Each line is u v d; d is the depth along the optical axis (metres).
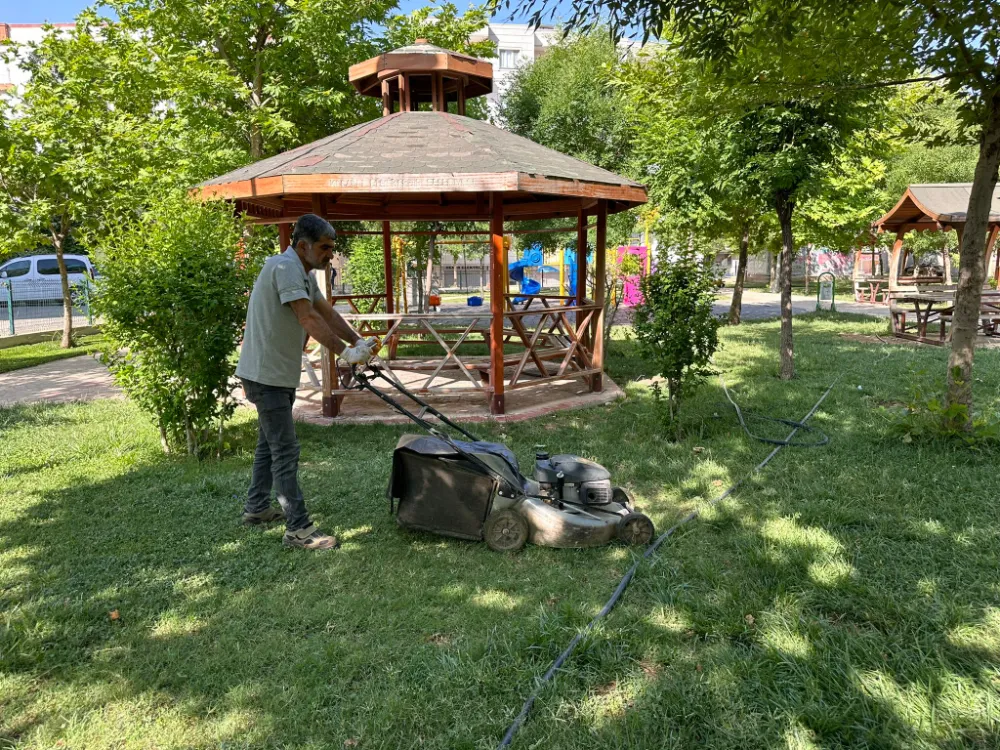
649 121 12.38
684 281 6.17
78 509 4.70
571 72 18.84
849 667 2.73
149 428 6.86
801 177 8.12
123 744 2.44
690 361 6.17
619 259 16.38
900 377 8.94
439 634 3.14
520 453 5.95
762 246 16.78
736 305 16.50
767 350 11.63
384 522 4.46
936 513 4.31
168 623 3.23
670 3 4.64
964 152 26.41
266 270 3.95
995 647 2.90
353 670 2.83
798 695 2.61
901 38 5.12
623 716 2.55
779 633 3.01
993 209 17.05
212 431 6.40
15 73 31.38
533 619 3.18
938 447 5.62
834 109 7.58
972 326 5.72
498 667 2.83
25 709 2.62
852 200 15.18
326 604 3.38
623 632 3.06
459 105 9.12
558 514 4.00
